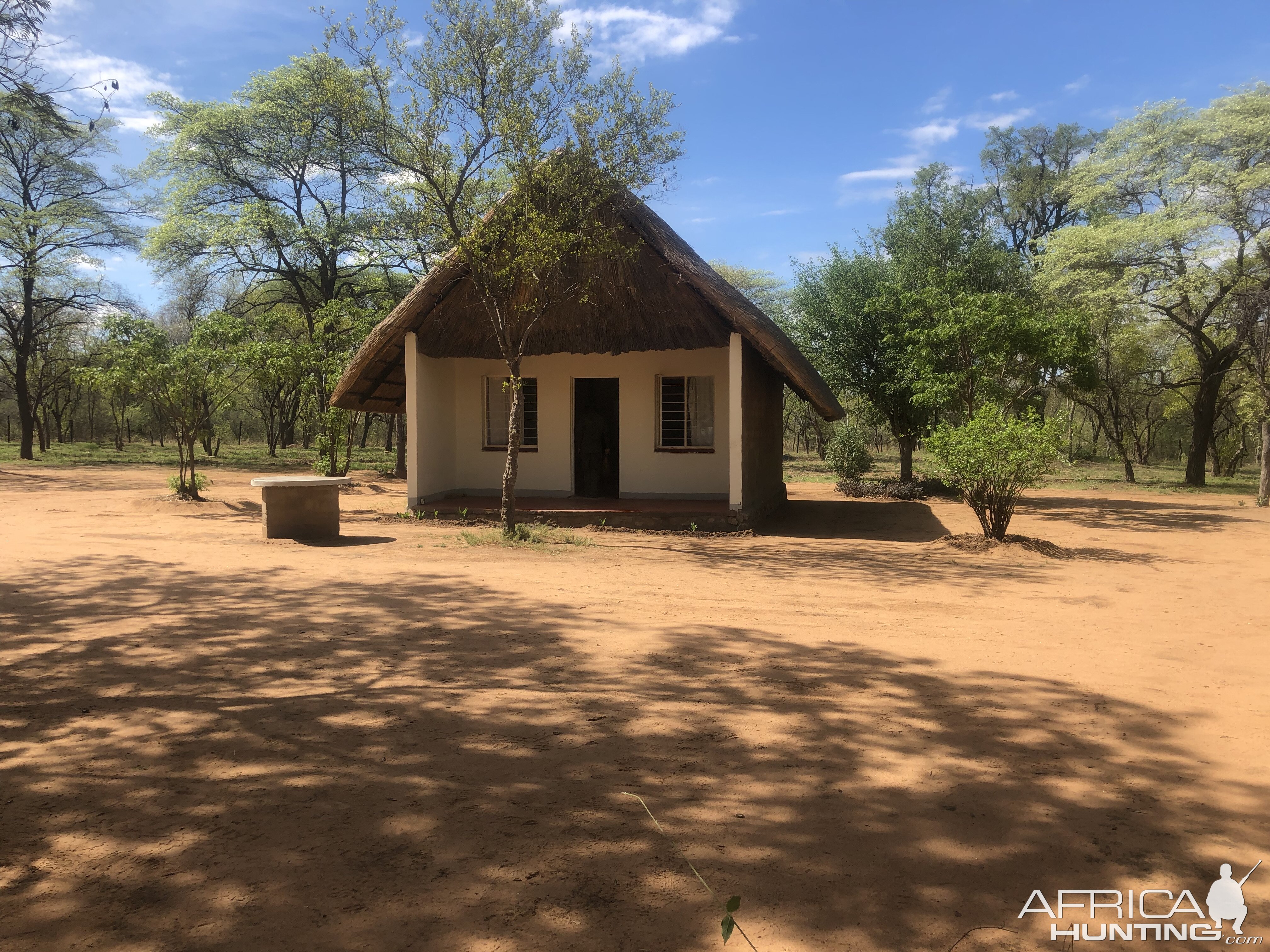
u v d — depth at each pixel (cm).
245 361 1462
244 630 571
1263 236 2212
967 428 1115
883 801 316
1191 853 279
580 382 1524
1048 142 3494
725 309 1202
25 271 2828
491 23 1034
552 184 1072
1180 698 451
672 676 479
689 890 249
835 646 555
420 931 225
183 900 240
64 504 1461
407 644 539
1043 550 1062
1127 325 2588
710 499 1438
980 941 225
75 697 427
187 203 2928
